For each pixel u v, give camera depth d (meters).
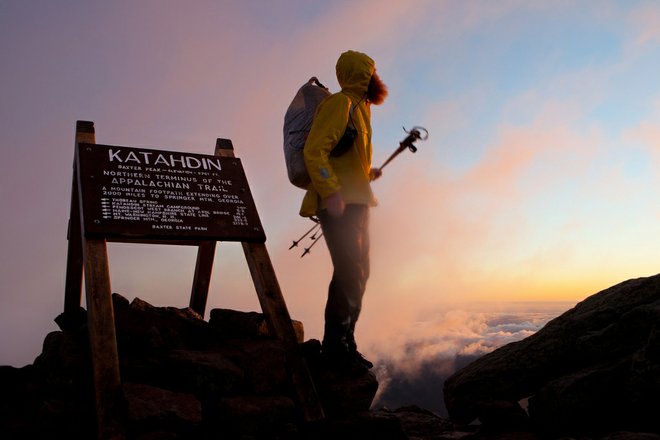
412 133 3.51
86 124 4.04
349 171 3.23
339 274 3.24
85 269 3.32
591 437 2.89
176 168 4.02
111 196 3.62
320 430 3.07
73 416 2.89
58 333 3.65
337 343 3.37
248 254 3.92
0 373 3.47
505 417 3.29
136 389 2.84
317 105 3.41
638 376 2.72
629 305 3.43
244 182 4.21
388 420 3.12
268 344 3.42
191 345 3.64
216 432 2.92
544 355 3.55
